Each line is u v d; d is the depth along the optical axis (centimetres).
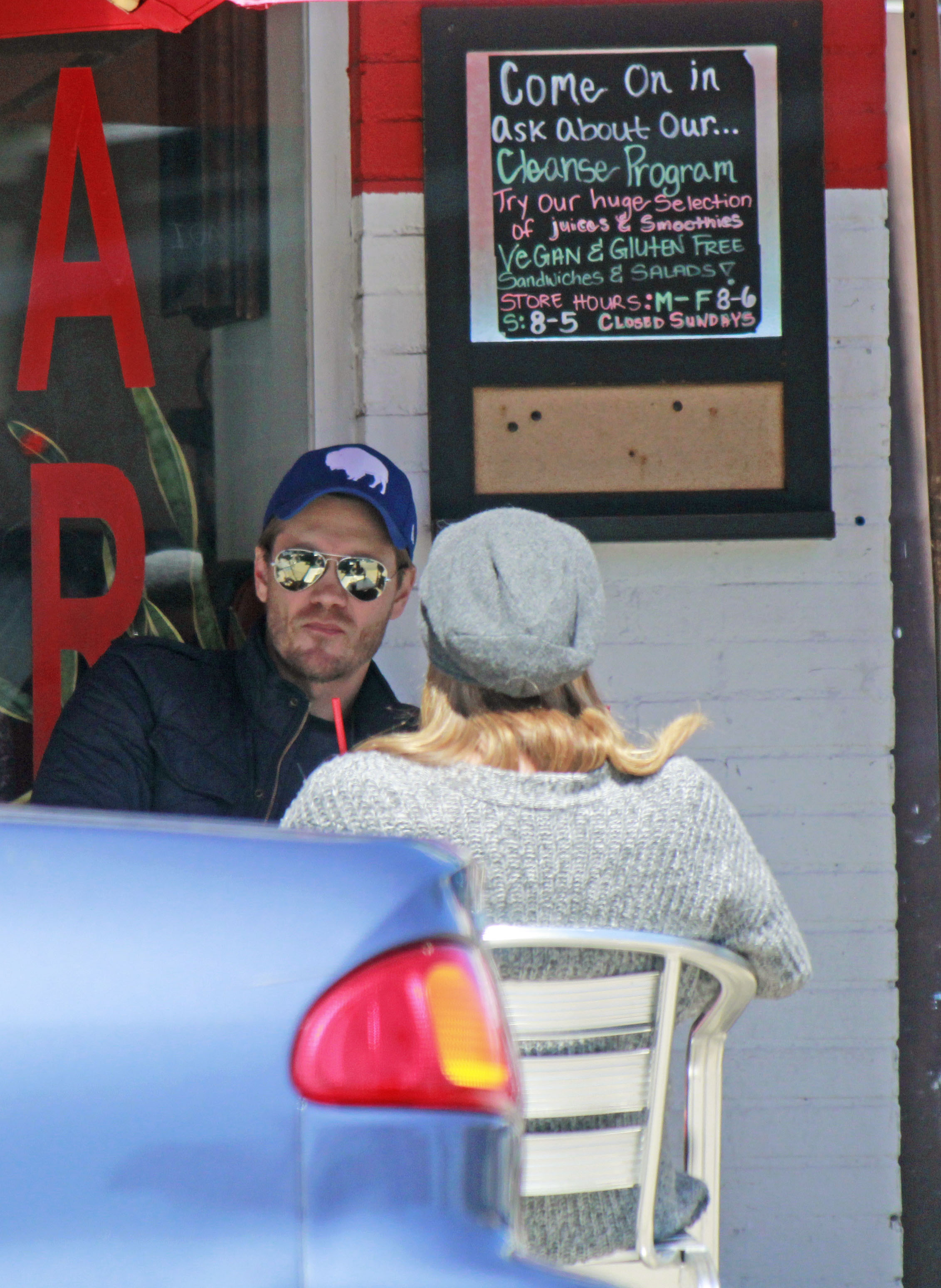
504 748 792
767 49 1468
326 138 1509
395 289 1485
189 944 555
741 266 1477
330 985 559
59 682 1512
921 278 1412
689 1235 821
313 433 1523
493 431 1472
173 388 1526
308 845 593
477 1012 593
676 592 1495
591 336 1471
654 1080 779
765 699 1499
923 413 1500
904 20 1430
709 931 804
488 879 764
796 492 1483
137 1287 523
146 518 1523
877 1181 1485
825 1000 1490
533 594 798
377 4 1472
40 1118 528
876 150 1504
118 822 594
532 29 1457
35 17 1431
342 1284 536
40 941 547
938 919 1526
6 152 1509
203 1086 539
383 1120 554
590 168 1466
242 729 1212
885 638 1506
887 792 1503
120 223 1515
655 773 811
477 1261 560
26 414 1512
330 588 1212
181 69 1518
